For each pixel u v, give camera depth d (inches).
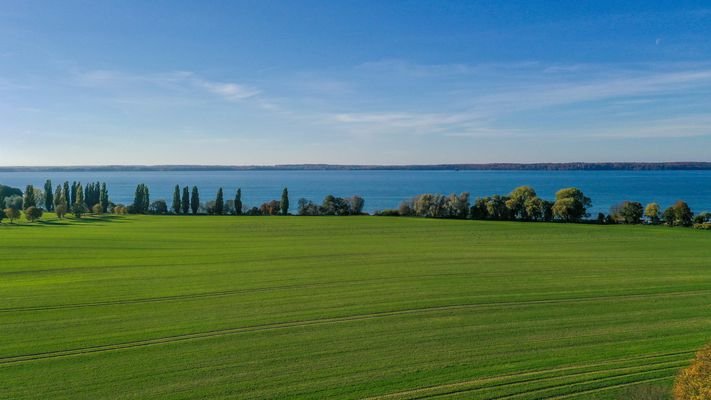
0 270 1813.5
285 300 1385.3
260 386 826.2
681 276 1696.6
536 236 2849.4
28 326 1147.3
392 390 806.5
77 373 879.7
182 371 888.3
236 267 1888.5
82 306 1322.6
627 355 946.7
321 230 3139.8
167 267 1887.3
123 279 1665.8
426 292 1473.9
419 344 1023.6
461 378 849.5
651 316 1214.9
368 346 1013.2
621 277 1681.8
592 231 3031.5
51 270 1819.6
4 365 914.7
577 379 837.8
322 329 1126.4
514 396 780.6
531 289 1507.1
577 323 1162.0
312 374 872.9
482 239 2748.5
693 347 986.1
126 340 1051.9
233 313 1256.8
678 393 628.7
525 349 988.6
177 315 1240.8
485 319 1200.2
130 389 815.7
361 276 1710.1
